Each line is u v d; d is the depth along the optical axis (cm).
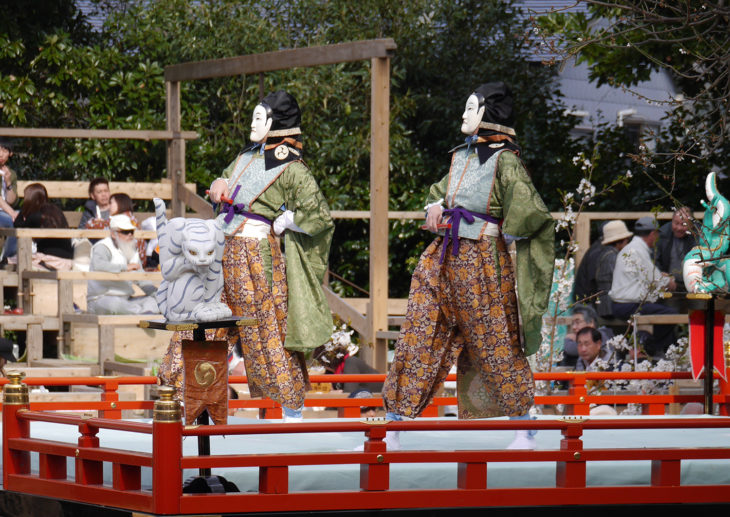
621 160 1969
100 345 1292
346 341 1308
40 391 1245
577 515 654
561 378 984
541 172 2061
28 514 676
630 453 654
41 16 2064
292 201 840
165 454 591
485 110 747
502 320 739
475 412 762
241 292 826
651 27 1205
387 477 625
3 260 1456
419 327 748
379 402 980
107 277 1331
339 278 1897
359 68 2125
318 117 2064
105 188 1530
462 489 633
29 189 1452
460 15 2162
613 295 1415
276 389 827
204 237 655
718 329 973
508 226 723
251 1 2169
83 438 653
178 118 1731
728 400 984
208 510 597
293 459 611
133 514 609
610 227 1459
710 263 961
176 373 815
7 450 698
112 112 2056
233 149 2102
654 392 1296
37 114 2045
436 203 755
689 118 1619
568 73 2344
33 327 1338
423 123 2158
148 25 2125
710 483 712
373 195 1355
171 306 657
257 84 2097
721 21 1181
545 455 643
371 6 2158
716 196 958
